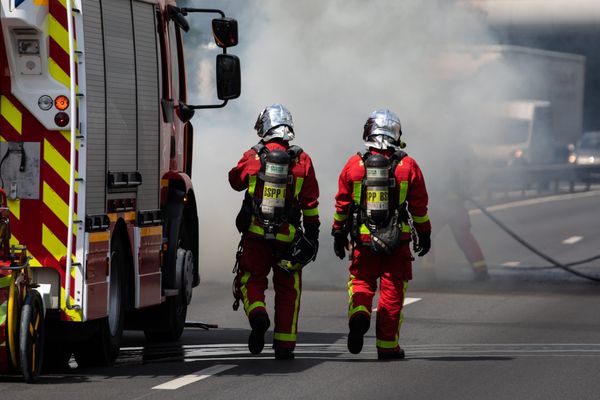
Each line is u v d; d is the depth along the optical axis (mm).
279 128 20984
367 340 24109
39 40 19016
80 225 19031
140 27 21688
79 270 19047
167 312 23859
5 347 18109
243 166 20859
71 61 18953
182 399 17312
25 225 19203
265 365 20531
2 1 18812
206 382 18766
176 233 23359
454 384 18703
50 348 20469
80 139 19094
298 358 21391
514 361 21016
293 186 20828
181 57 24953
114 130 20297
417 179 20703
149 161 21984
